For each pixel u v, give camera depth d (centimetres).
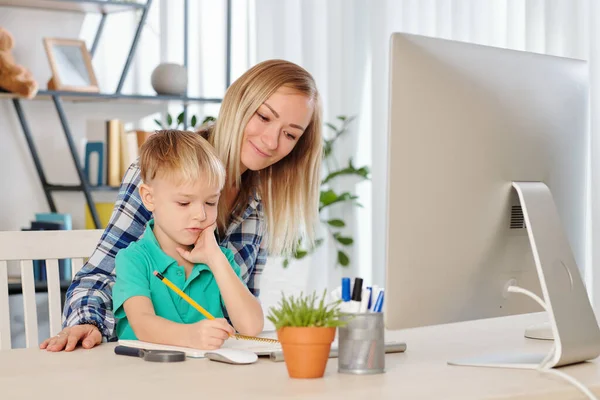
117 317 137
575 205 130
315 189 179
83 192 351
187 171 134
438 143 108
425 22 326
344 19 357
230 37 363
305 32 368
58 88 329
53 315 165
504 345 129
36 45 349
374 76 343
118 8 348
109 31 364
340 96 360
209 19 377
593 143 264
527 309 123
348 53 356
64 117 333
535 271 122
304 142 173
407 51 106
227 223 172
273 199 178
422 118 107
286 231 180
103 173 343
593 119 264
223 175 139
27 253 162
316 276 357
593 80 265
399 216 106
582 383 99
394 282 106
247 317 138
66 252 166
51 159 351
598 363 115
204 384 96
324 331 99
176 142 138
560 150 126
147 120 370
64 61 336
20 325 313
